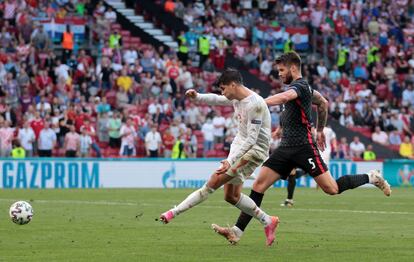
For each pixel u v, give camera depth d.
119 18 111.56
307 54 114.44
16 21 98.06
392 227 40.44
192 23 110.06
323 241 34.00
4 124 83.62
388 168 90.06
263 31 112.94
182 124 90.56
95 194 68.31
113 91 94.88
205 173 85.06
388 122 103.25
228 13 113.62
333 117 102.69
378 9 121.75
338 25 116.31
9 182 79.06
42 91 90.12
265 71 108.38
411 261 27.88
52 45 98.75
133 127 88.94
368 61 113.62
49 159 80.38
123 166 82.81
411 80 111.56
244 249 31.09
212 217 45.56
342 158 93.50
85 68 95.81
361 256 29.12
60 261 27.62
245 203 31.41
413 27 123.50
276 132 36.53
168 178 84.00
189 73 98.69
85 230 37.91
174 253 29.83
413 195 70.56
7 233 36.34
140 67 97.38
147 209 51.44
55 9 103.06
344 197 66.94
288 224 41.88
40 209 50.62
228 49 109.81
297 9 117.25
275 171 31.75
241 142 30.86
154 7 113.88
